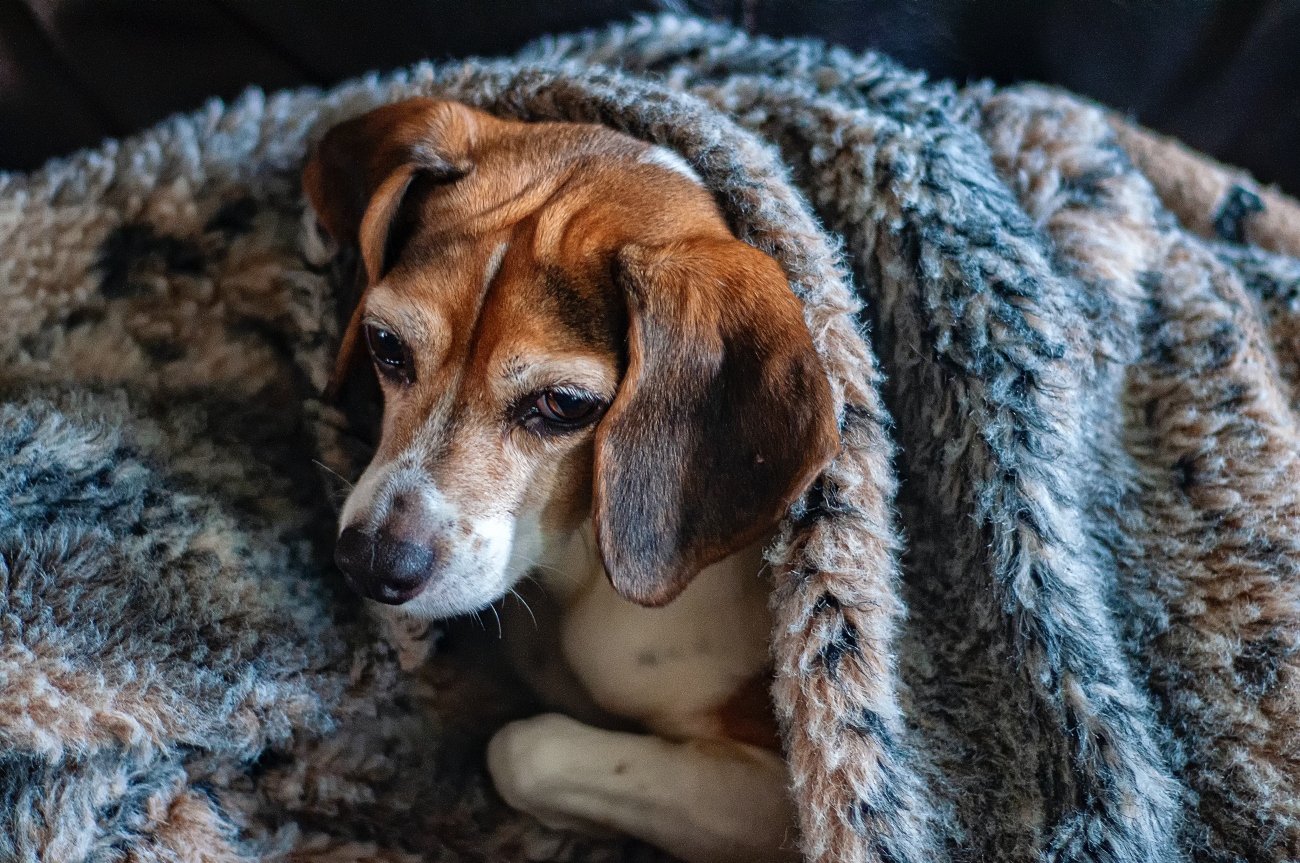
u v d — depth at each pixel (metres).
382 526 1.12
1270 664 1.22
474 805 1.30
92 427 1.21
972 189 1.29
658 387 1.10
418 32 1.57
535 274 1.16
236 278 1.39
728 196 1.23
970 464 1.20
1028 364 1.19
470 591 1.16
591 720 1.42
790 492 1.09
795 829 1.22
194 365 1.35
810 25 1.62
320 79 1.60
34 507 1.12
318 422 1.35
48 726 1.02
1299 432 1.39
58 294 1.33
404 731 1.30
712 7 1.61
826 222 1.33
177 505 1.19
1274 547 1.27
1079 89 1.72
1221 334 1.38
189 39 1.56
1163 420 1.37
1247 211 1.70
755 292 1.11
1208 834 1.18
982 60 1.69
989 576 1.18
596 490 1.10
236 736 1.13
